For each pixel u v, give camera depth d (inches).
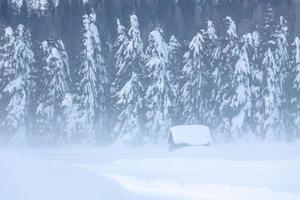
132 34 3026.6
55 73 2957.7
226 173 1434.5
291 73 2989.7
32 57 3048.7
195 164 1659.7
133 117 2967.5
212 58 3046.3
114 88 3085.6
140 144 2938.0
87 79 2979.8
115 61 3120.1
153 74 2982.3
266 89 2925.7
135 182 1263.5
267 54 2947.8
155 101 2967.5
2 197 334.3
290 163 1568.7
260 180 1264.8
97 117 3009.4
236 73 2928.2
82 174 433.1
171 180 1254.3
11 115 2920.8
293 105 2967.5
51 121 2962.6
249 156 2134.6
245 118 2940.5
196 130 2524.6
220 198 1018.7
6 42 2989.7
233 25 3004.4
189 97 3024.1
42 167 416.8
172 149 2527.1
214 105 2997.0
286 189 1107.9
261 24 3056.1
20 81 2945.4
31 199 345.1
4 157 409.4
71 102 2957.7
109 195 399.9
